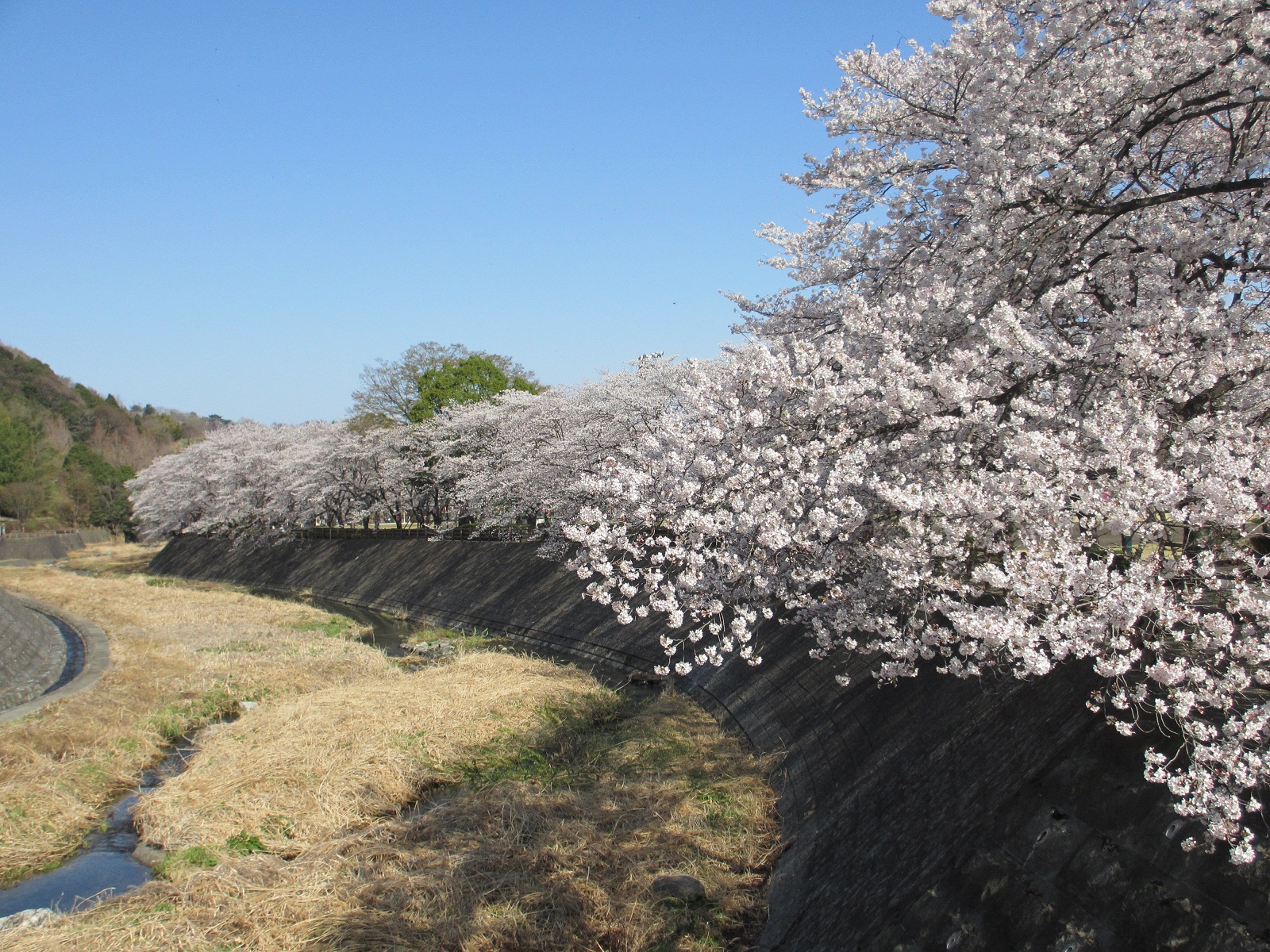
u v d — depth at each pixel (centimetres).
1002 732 784
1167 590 614
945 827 746
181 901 950
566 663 2094
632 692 1798
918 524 735
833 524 764
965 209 916
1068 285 852
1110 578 613
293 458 4256
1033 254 895
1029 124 888
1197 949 497
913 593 824
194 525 5034
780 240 1183
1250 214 895
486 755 1429
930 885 686
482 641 2450
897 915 691
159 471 5859
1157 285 877
